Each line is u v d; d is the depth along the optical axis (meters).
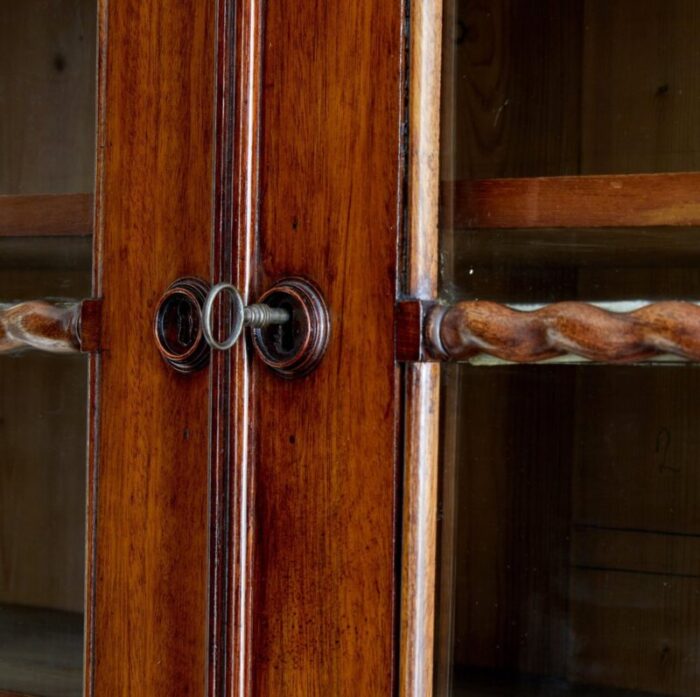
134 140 0.62
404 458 0.54
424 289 0.55
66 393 0.67
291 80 0.58
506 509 0.59
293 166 0.58
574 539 0.60
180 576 0.59
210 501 0.57
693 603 0.59
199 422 0.59
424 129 0.55
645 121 0.62
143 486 0.61
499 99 0.59
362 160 0.56
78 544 0.65
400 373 0.54
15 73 0.70
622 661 0.59
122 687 0.61
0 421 0.69
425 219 0.55
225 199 0.58
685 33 0.62
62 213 0.66
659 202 0.54
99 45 0.64
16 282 0.68
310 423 0.56
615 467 0.60
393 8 0.55
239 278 0.58
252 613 0.58
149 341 0.61
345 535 0.55
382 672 0.54
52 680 0.65
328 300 0.56
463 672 0.57
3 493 0.68
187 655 0.59
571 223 0.55
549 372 0.59
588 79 0.62
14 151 0.69
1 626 0.67
